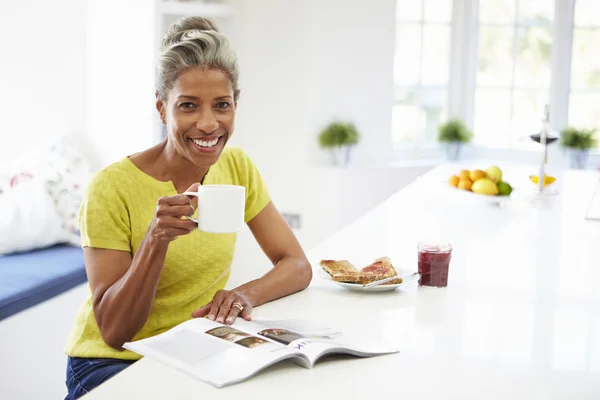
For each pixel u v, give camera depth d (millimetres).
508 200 2875
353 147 4633
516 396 1172
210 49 1539
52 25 3727
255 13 4418
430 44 5023
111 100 3738
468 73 5078
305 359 1244
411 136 5059
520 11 4977
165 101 1605
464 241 2273
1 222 3340
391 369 1261
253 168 1924
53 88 3775
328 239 2271
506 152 5078
